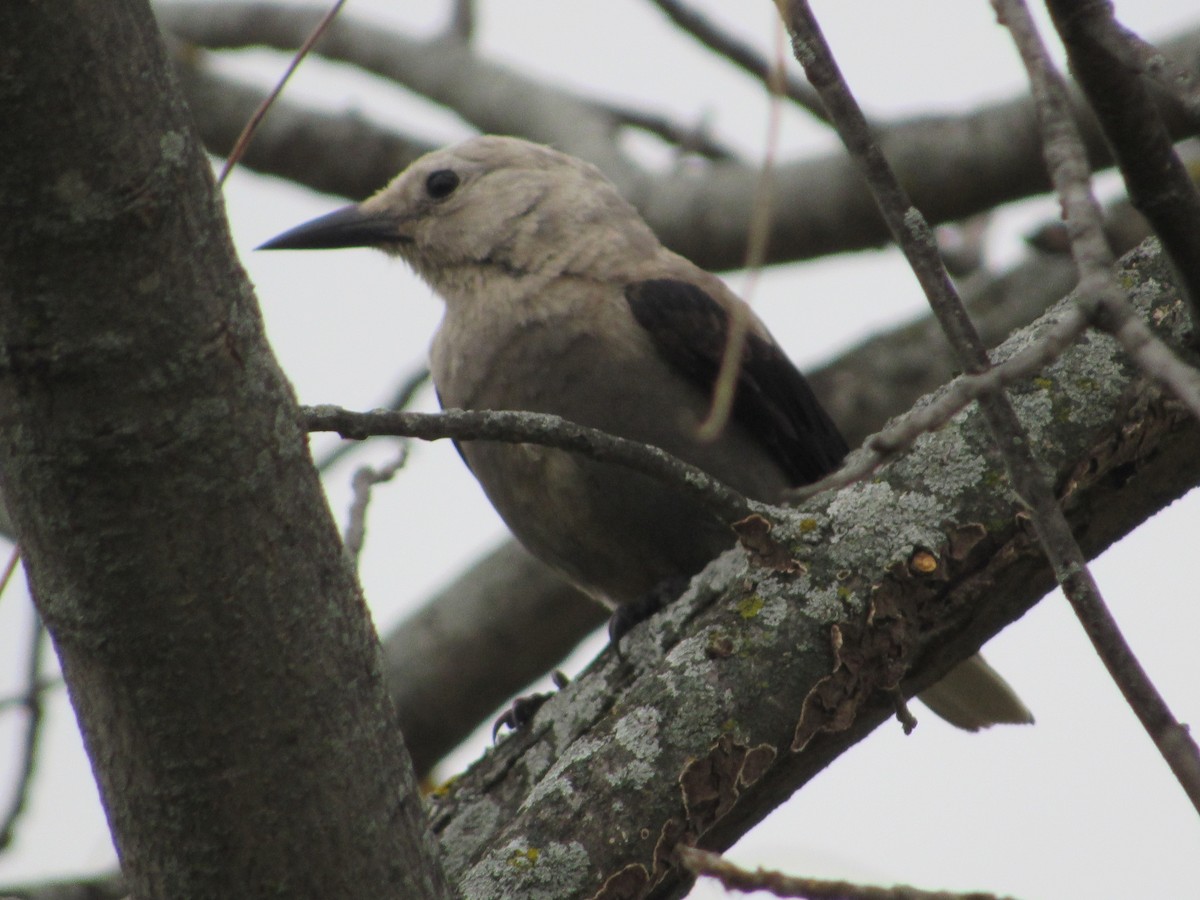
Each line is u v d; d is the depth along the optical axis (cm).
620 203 1055
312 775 497
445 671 1280
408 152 1401
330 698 497
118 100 445
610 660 659
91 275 452
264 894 503
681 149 1338
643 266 1005
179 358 464
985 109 1229
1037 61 412
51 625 490
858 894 436
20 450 470
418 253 1076
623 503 913
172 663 484
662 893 595
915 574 607
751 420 994
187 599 480
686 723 596
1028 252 1365
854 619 604
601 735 605
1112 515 627
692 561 935
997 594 616
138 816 502
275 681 490
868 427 1309
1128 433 610
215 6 1470
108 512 472
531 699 871
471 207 1050
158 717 489
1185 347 609
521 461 930
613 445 564
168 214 457
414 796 520
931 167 1227
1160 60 433
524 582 1279
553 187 1045
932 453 620
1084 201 390
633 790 589
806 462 1028
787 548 615
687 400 966
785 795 621
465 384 1002
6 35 428
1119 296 377
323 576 496
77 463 468
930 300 465
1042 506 448
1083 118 1118
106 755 500
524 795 647
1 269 449
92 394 462
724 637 608
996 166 1213
